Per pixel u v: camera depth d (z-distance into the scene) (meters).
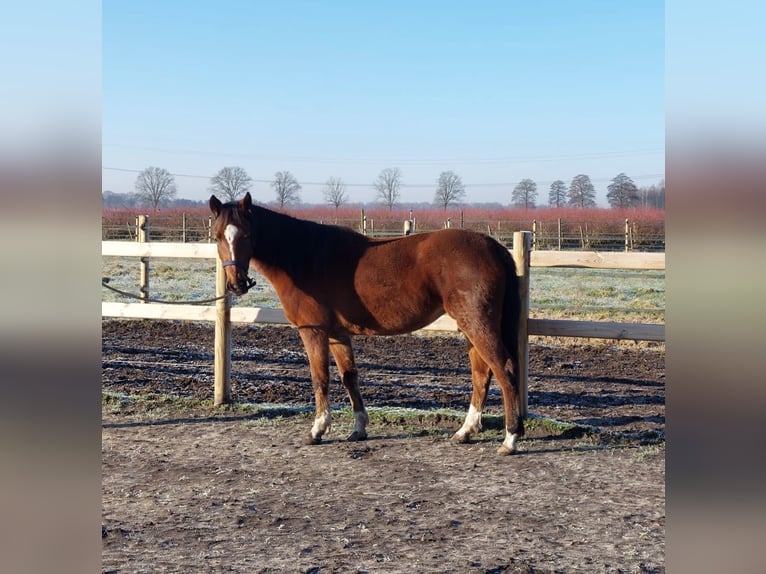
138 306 7.34
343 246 5.72
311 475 5.05
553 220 34.62
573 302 14.33
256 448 5.73
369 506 4.43
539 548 3.76
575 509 4.34
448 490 4.71
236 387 7.84
